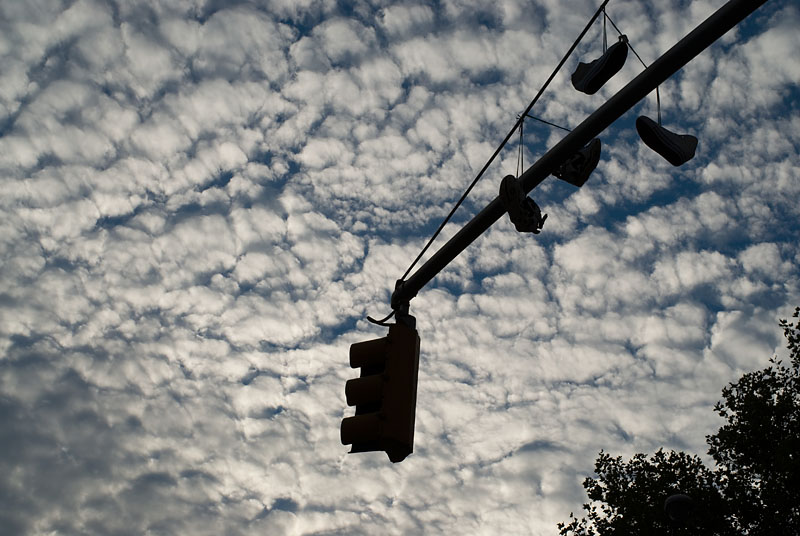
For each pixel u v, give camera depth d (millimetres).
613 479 27266
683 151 5672
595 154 6410
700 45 5227
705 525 25062
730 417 27125
